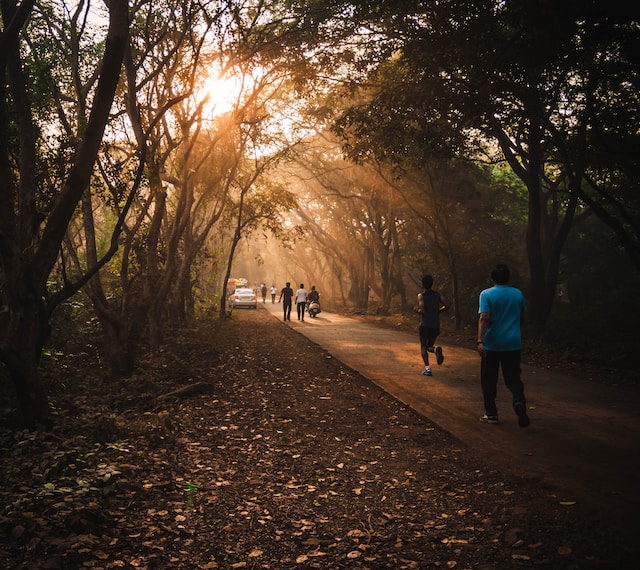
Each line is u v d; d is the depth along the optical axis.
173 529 4.04
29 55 9.12
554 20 10.07
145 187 10.23
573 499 4.38
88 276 6.72
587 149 13.94
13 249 5.93
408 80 15.51
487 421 6.98
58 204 6.06
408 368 11.83
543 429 6.62
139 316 10.98
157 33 12.08
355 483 5.07
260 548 3.78
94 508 4.10
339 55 15.73
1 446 5.80
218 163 23.17
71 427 6.47
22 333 6.09
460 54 12.53
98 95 6.00
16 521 3.83
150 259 11.44
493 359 6.66
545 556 3.50
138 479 5.04
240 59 13.90
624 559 3.40
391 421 7.41
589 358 12.61
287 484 5.05
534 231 19.44
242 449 6.20
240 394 9.41
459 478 5.09
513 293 6.64
